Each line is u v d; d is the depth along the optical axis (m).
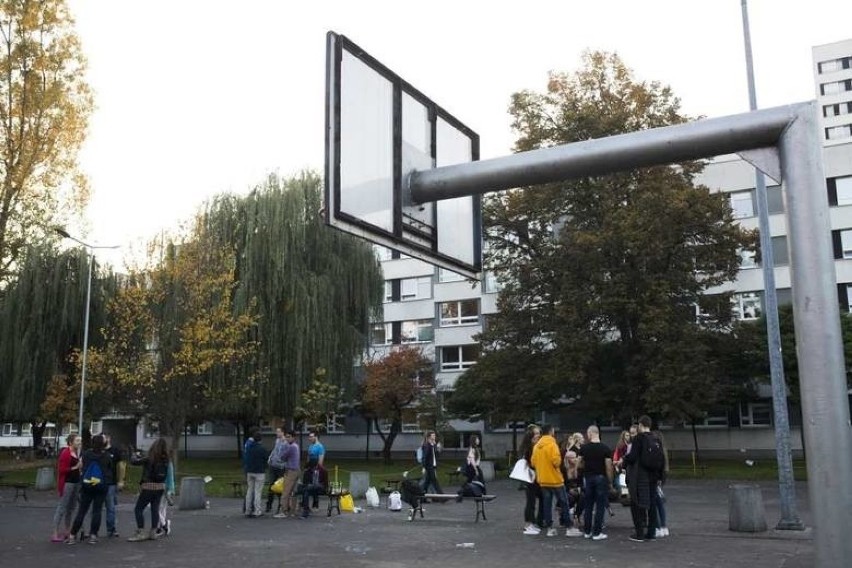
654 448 12.18
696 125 4.61
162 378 27.50
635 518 12.23
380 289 34.94
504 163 4.99
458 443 49.69
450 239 5.74
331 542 12.56
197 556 11.26
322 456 16.98
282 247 31.11
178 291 28.05
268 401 31.03
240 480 28.03
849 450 4.07
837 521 4.01
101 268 32.53
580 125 30.97
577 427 45.56
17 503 21.00
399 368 42.53
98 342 31.92
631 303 28.56
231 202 32.12
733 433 41.62
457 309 51.47
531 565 10.06
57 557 11.30
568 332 29.64
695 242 31.23
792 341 32.66
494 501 19.94
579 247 29.70
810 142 4.40
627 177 30.88
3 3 26.81
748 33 15.04
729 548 11.40
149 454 13.18
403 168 5.10
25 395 30.89
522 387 30.84
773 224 40.50
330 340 31.72
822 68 92.19
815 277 4.25
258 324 29.55
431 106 5.57
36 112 27.12
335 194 4.32
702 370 29.02
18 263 31.44
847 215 39.94
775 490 22.77
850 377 32.28
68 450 13.38
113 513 13.69
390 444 42.91
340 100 4.47
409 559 10.72
